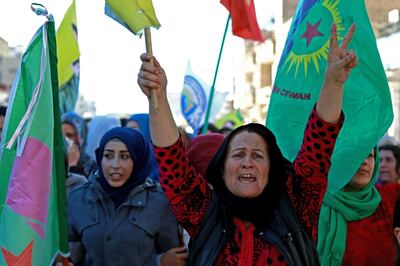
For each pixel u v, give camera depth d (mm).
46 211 3107
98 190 3785
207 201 2834
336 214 3492
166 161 2785
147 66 2719
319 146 2645
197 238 2744
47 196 3115
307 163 2678
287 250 2643
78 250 3750
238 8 5051
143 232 3600
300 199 2744
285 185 2775
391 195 3602
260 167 2713
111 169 3725
